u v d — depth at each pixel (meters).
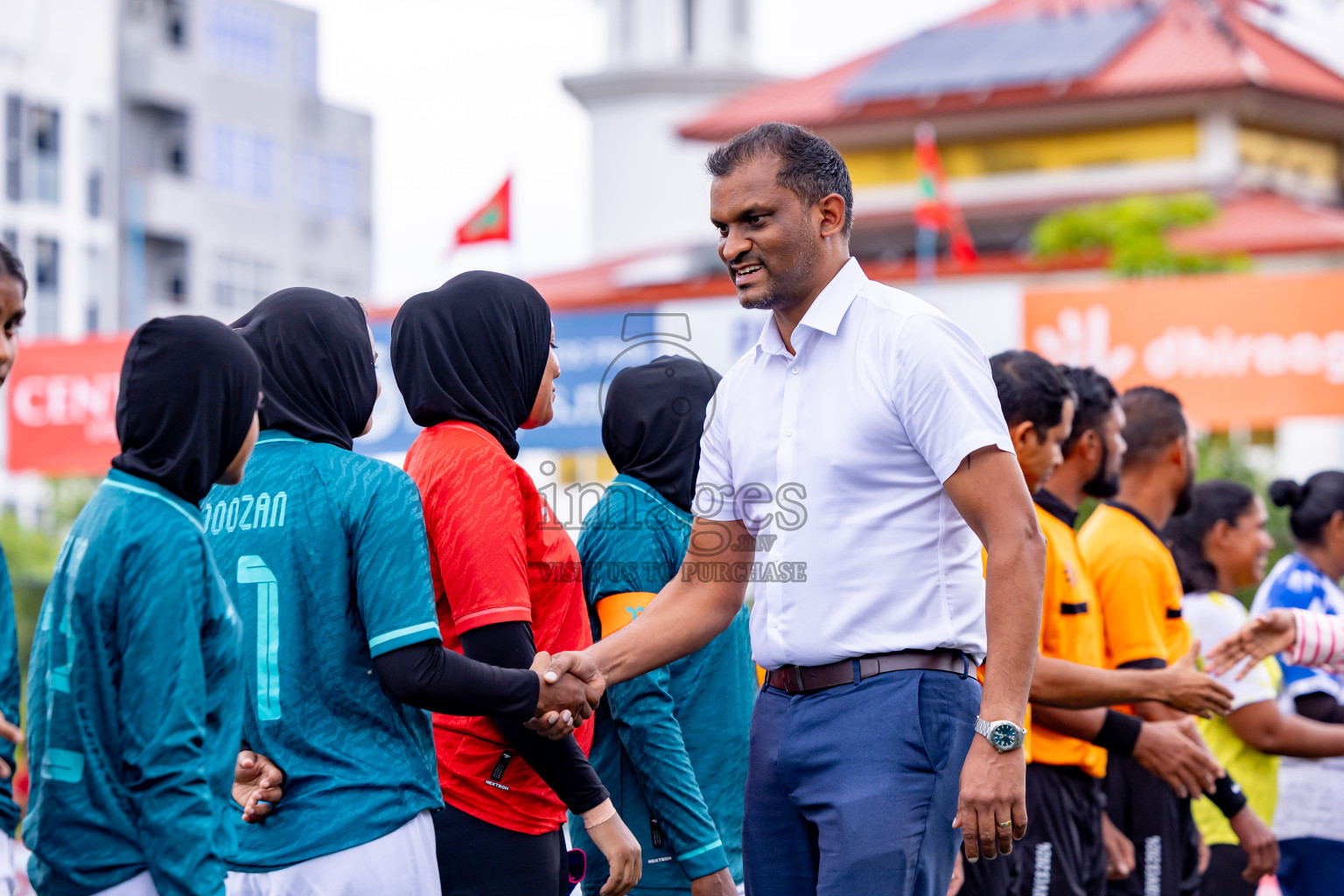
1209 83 29.98
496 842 3.91
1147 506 5.89
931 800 3.65
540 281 34.00
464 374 4.02
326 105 49.12
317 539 3.55
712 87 41.81
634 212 42.19
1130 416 5.93
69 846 3.13
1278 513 19.33
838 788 3.67
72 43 39.38
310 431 3.72
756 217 3.78
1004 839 3.53
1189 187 30.75
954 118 32.31
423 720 3.68
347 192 50.09
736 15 43.16
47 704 3.16
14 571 26.39
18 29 37.88
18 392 13.13
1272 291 11.73
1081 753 5.27
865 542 3.71
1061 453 5.34
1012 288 12.21
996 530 3.59
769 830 3.88
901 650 3.69
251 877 3.47
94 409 12.99
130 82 43.09
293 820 3.46
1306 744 6.12
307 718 3.51
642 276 32.53
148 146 43.81
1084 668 4.95
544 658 3.81
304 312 3.78
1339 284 11.59
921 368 3.63
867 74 34.47
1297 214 28.97
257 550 3.57
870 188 33.72
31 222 38.25
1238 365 11.79
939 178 27.72
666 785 4.32
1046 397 4.99
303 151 48.22
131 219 42.34
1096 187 31.81
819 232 3.80
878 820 3.61
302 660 3.52
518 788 3.95
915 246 33.19
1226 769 5.95
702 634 4.09
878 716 3.66
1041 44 33.38
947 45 35.06
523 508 4.00
